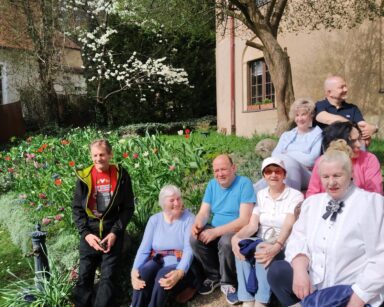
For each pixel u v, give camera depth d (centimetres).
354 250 281
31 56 1803
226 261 388
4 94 2108
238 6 951
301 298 295
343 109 473
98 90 1927
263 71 1397
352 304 272
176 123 1786
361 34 1054
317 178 367
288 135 485
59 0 1777
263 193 398
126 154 680
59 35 1828
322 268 292
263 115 1370
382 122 1013
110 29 1856
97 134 1091
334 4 1052
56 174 665
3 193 817
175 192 416
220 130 1611
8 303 453
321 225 297
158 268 403
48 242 548
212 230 396
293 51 1245
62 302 443
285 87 941
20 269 553
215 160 412
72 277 460
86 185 452
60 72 1888
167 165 650
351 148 358
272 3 963
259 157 788
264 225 389
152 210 556
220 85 1633
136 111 1958
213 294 412
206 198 425
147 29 1764
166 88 1906
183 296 409
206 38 1991
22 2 1709
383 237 276
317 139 455
